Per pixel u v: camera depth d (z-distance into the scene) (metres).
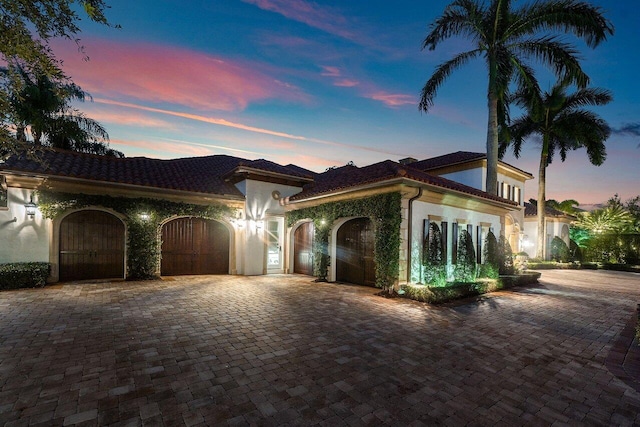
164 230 12.37
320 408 3.13
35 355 4.33
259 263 13.76
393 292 9.21
